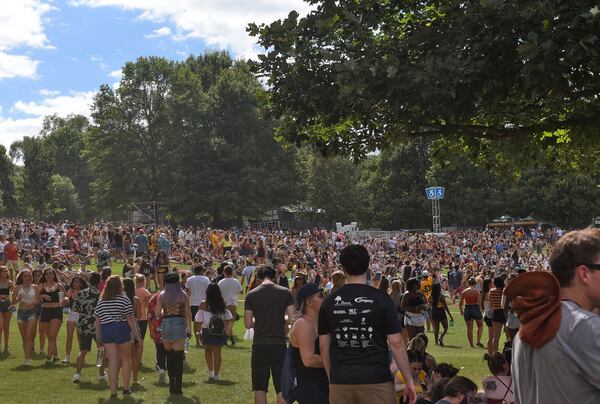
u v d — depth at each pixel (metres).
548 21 7.84
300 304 6.74
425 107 8.70
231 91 76.56
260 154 75.75
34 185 90.06
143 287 12.52
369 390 5.20
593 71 8.45
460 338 20.56
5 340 15.01
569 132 11.12
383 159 90.94
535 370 2.80
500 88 8.56
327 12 9.84
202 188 74.31
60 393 11.33
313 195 85.88
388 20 10.34
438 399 6.98
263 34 10.02
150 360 14.77
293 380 6.89
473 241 55.62
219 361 12.33
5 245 26.94
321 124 11.34
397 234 69.88
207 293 12.26
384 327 5.30
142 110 77.56
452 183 84.69
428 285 19.41
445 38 9.13
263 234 52.12
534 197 80.38
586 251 2.86
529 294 2.84
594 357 2.62
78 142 133.25
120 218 106.06
